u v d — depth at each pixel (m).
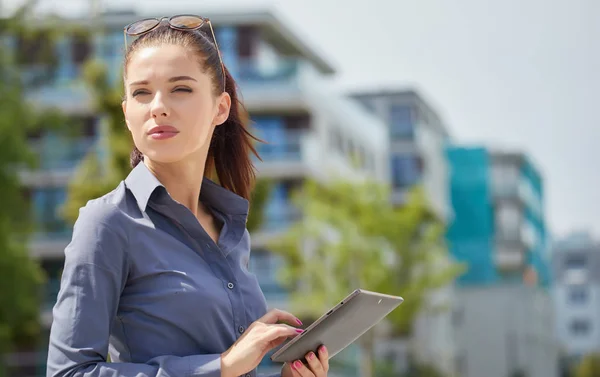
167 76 3.05
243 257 3.32
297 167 43.81
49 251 40.25
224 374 2.88
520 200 67.81
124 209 3.04
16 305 23.34
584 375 79.62
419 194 35.69
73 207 20.91
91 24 24.97
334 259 35.12
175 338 3.00
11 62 24.08
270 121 44.50
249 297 3.21
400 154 55.38
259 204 22.53
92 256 2.95
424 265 35.22
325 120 45.94
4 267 22.97
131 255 3.00
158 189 3.05
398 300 3.15
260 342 2.89
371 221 34.72
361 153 50.97
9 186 23.44
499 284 63.75
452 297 61.19
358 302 2.92
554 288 91.69
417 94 56.22
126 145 19.78
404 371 47.75
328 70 54.25
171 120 3.04
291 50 50.91
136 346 3.01
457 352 63.34
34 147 38.66
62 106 39.88
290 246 35.84
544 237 75.31
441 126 64.88
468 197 65.44
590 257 97.50
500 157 68.19
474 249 64.88
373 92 56.28
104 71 19.94
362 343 35.38
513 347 62.91
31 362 38.69
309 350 3.03
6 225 23.06
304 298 35.44
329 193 36.34
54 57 24.97
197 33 3.14
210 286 3.05
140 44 3.11
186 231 3.09
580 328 90.94
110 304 2.97
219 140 3.74
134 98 3.09
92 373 2.86
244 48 45.66
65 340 2.90
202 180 3.38
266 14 45.81
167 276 3.01
